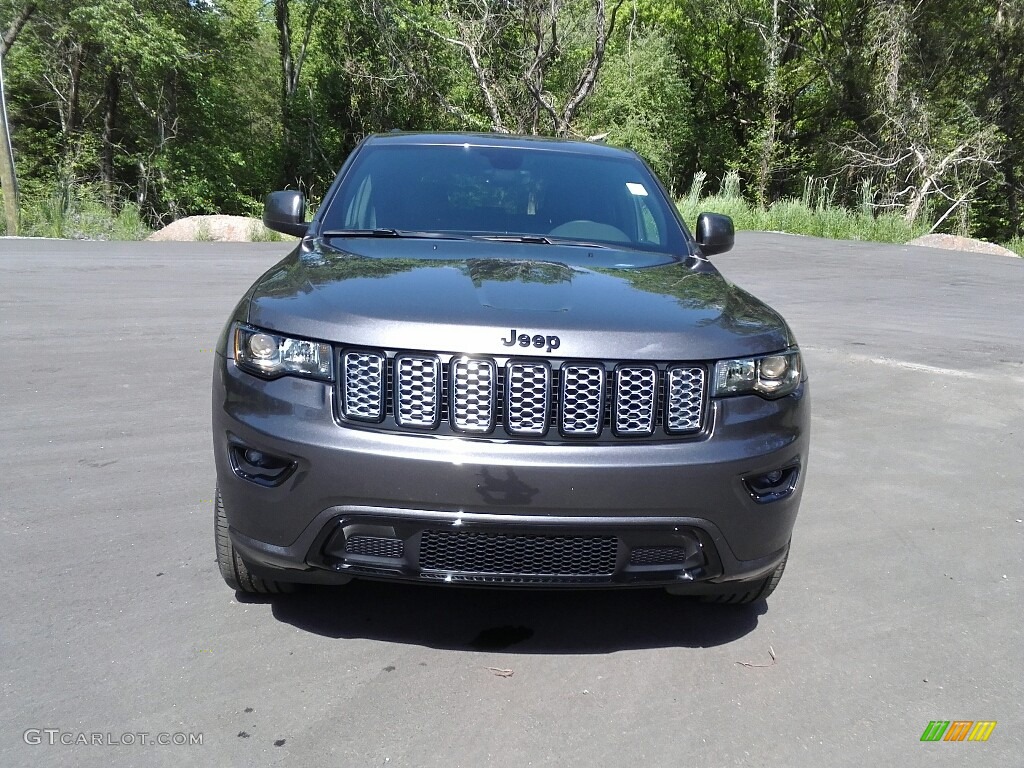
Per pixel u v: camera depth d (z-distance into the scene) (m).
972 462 5.27
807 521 4.28
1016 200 33.22
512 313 2.74
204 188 31.19
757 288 12.44
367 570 2.67
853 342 8.63
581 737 2.51
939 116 31.05
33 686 2.60
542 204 4.09
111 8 26.30
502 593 3.38
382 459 2.56
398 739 2.45
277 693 2.64
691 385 2.72
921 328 9.60
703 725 2.60
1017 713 2.74
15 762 2.26
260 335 2.76
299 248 3.62
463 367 2.62
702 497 2.66
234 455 2.78
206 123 32.12
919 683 2.89
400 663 2.85
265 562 2.76
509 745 2.45
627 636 3.11
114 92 30.09
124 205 20.70
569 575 2.68
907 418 6.15
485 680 2.78
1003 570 3.80
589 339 2.65
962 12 31.12
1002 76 31.56
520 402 2.62
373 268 3.16
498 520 2.57
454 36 30.98
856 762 2.46
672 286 3.23
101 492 4.08
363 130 35.88
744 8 37.59
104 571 3.33
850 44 34.66
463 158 4.36
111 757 2.30
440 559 2.66
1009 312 11.04
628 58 35.81
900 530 4.21
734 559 2.79
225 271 11.80
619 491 2.59
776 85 35.75
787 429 2.86
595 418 2.65
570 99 29.61
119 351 6.88
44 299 8.98
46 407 5.36
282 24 34.72
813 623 3.27
